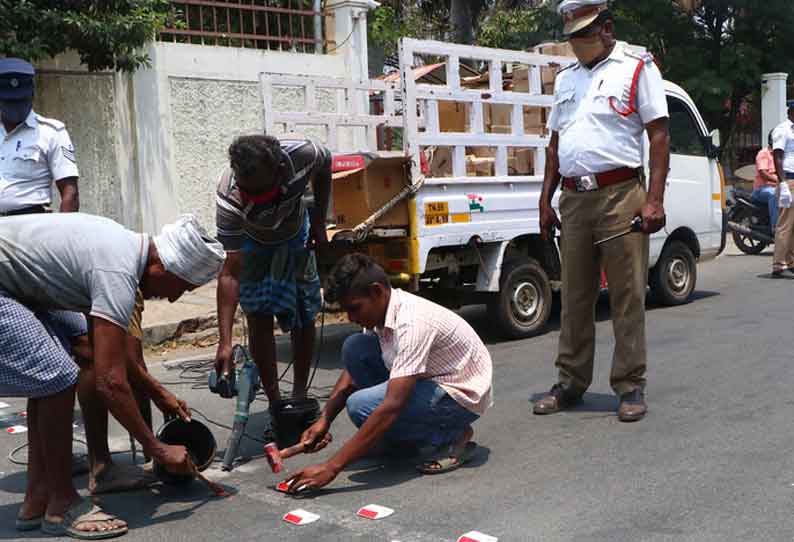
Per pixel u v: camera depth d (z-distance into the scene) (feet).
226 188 14.53
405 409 13.53
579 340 16.89
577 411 16.94
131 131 31.83
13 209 16.49
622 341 16.24
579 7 15.88
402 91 21.34
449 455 13.92
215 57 33.42
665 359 20.70
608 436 15.21
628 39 54.80
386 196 21.52
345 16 36.78
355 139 24.52
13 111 16.34
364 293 12.84
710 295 29.96
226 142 33.96
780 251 32.83
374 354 14.20
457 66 22.48
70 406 11.69
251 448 15.76
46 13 26.48
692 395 17.48
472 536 11.18
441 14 63.26
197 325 26.23
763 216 40.42
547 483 13.08
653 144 15.83
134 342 13.44
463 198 22.62
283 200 14.75
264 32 36.24
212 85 33.47
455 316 13.76
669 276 27.91
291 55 35.42
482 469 13.85
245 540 11.52
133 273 11.47
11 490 13.99
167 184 32.58
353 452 12.78
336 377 21.34
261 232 15.24
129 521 12.37
